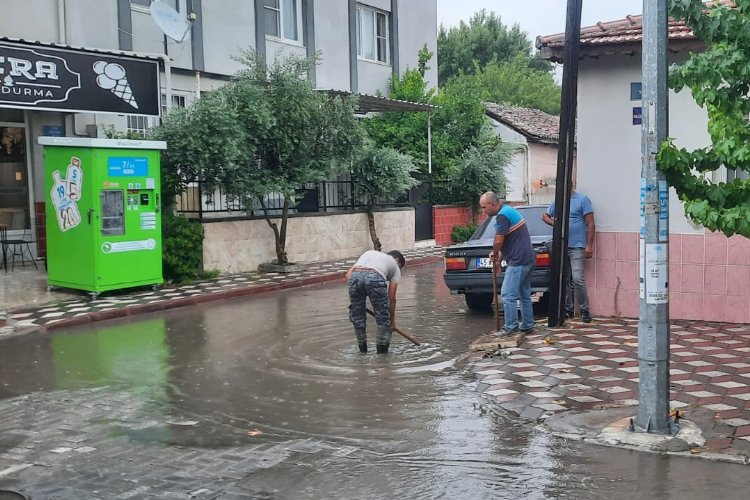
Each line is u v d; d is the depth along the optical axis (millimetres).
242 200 15562
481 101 26141
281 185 15523
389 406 7090
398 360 8891
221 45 18906
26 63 13656
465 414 6805
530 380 7738
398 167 19891
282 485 5215
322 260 18859
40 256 15836
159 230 13781
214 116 14344
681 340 9211
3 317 11461
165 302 12719
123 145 13016
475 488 5117
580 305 10477
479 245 11383
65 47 14141
